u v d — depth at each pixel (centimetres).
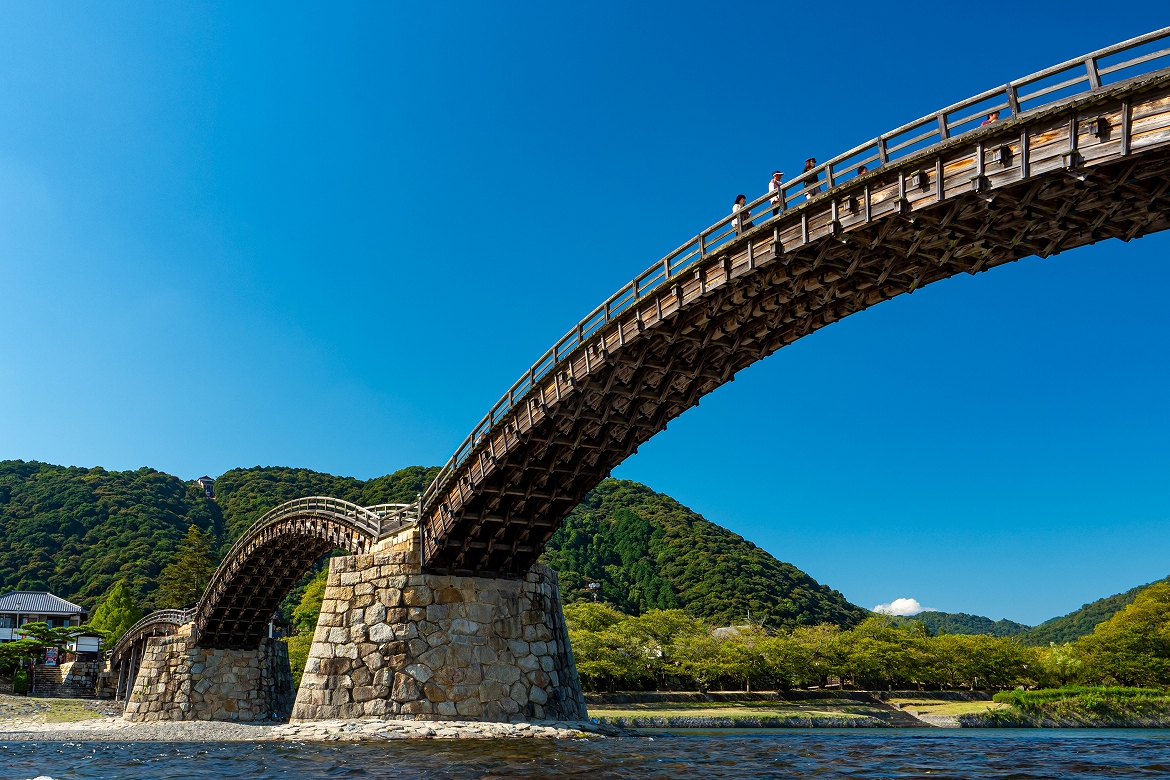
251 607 6053
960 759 2581
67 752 3089
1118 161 1709
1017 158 1866
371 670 3603
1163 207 1864
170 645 6259
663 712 8525
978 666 11012
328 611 3909
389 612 3672
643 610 17625
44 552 15512
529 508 3738
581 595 16975
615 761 2486
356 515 4322
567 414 3180
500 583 3853
